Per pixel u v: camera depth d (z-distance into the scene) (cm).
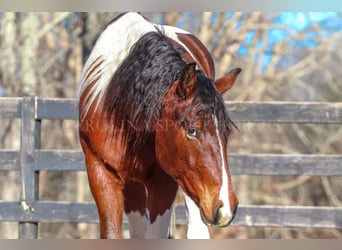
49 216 872
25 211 871
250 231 1351
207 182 477
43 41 1426
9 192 1301
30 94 1324
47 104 868
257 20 1484
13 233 1290
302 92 1564
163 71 507
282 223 859
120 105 534
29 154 870
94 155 555
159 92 500
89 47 1426
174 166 495
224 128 478
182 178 494
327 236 1350
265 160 860
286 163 859
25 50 1334
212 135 477
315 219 856
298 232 1356
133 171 547
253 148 1417
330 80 1534
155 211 568
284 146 1426
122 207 562
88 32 1427
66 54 1453
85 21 1429
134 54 535
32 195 870
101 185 551
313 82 1583
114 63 549
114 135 541
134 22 562
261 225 860
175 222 856
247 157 861
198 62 631
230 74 528
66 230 1370
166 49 520
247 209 862
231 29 1431
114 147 542
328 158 856
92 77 561
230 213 471
